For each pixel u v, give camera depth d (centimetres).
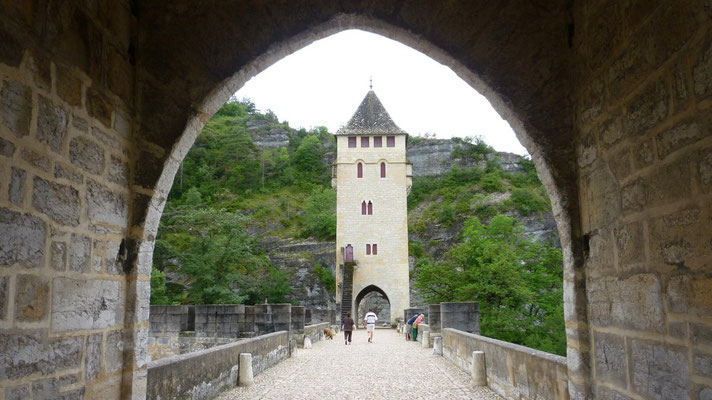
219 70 479
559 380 605
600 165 424
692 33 304
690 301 311
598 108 426
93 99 399
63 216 357
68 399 356
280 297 5525
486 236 3428
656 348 347
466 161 9462
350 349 2002
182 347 2166
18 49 315
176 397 719
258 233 6819
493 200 7519
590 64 441
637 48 367
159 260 4509
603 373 422
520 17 493
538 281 3059
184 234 5300
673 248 327
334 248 6200
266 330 2102
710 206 291
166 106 468
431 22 500
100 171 406
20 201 313
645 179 359
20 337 311
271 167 8888
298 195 8112
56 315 346
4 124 301
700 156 299
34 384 323
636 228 371
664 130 335
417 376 1199
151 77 471
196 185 8244
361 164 4744
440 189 8469
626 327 385
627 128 382
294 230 6862
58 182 352
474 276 2973
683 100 315
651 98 350
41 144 335
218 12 486
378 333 3356
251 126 10525
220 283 4344
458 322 1783
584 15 453
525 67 488
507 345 896
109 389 408
